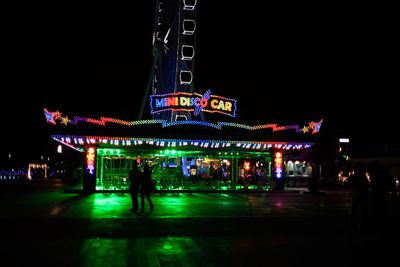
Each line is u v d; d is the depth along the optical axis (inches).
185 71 2066.9
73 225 608.4
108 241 479.2
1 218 690.8
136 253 415.2
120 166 1812.3
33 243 464.1
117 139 1488.7
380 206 586.9
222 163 2129.7
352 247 453.7
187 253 417.7
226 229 581.0
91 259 386.9
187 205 983.6
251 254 415.5
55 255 402.6
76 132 1459.2
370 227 590.2
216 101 1603.1
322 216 762.8
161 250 431.2
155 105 1581.0
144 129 1512.1
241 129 1593.3
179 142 1556.3
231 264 373.1
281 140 1610.5
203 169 2110.0
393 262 383.6
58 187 1946.4
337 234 544.4
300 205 1027.9
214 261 384.2
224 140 1568.7
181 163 2052.2
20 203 1006.4
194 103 1592.0
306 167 2369.6
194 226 607.8
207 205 991.6
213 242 478.6
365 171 571.5
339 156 2524.6
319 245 464.8
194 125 1558.8
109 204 983.0
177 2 2165.4
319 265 371.6
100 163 1813.5
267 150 1710.1
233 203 1073.5
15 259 383.9
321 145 2432.3
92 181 1498.5
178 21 2124.8
